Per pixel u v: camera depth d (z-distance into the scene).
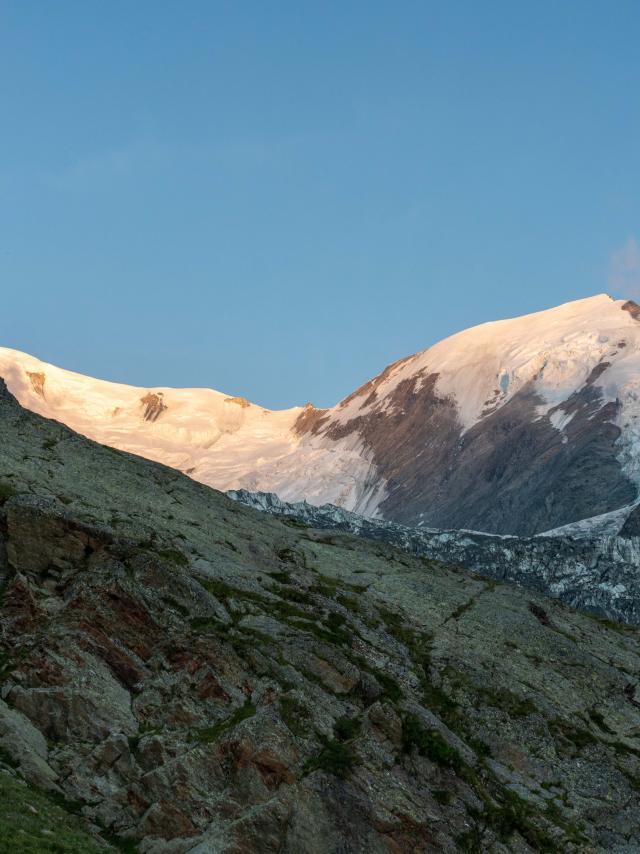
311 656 59.16
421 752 54.84
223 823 49.12
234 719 53.53
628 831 58.56
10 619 57.84
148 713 53.84
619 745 65.62
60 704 52.94
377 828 50.31
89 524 63.94
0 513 63.81
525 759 61.84
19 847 42.75
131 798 49.88
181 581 60.81
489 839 52.69
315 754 52.28
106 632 56.62
